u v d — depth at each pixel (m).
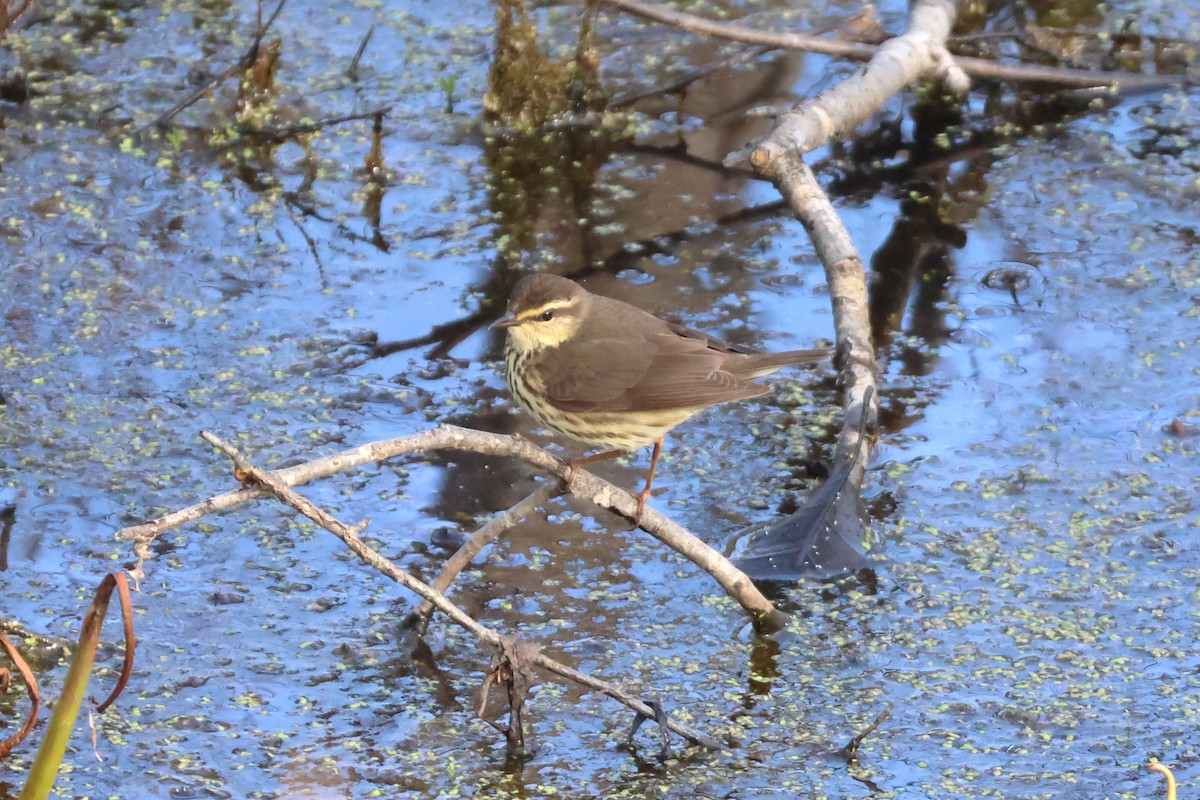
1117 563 10.71
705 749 9.02
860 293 12.84
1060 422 12.23
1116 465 11.71
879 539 11.02
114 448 11.61
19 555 10.47
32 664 9.50
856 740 8.91
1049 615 10.22
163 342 12.91
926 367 13.00
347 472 11.65
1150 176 15.61
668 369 9.88
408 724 9.23
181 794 8.50
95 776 8.60
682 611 10.36
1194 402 12.39
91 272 13.70
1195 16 18.33
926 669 9.76
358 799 8.54
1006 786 8.67
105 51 17.14
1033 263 14.35
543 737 9.15
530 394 10.13
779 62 17.47
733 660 9.87
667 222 15.03
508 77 16.12
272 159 15.62
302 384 12.50
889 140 16.48
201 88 16.39
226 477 11.38
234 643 9.84
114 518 10.90
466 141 16.11
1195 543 10.87
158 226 14.45
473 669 9.78
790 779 8.78
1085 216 15.05
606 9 17.97
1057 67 17.02
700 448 12.14
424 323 13.39
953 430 12.19
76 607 10.02
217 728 9.08
